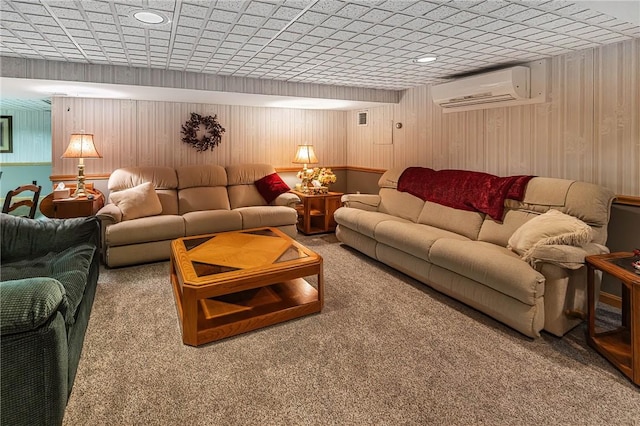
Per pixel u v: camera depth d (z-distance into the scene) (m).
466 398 1.89
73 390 1.93
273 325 2.66
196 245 3.21
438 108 4.52
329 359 2.24
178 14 2.23
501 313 2.59
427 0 2.05
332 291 3.27
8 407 1.42
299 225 5.55
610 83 2.91
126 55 3.20
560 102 3.25
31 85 3.67
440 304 3.02
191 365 2.17
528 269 2.46
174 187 4.74
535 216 3.08
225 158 5.44
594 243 2.65
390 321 2.73
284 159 5.91
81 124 4.57
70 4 2.07
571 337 2.50
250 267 2.63
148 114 4.88
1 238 2.70
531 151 3.51
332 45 2.92
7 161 7.79
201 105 5.18
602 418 1.75
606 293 3.03
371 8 2.16
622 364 2.09
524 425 1.71
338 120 6.32
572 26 2.47
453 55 3.23
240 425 1.71
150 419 1.74
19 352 1.42
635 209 2.81
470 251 2.85
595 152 3.03
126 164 4.82
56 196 4.12
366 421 1.73
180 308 2.65
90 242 2.91
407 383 2.01
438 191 4.08
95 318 2.73
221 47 2.96
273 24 2.43
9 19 2.31
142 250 3.85
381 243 3.90
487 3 2.08
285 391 1.95
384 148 5.53
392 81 4.45
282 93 4.42
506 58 3.34
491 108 3.87
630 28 2.51
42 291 1.49
